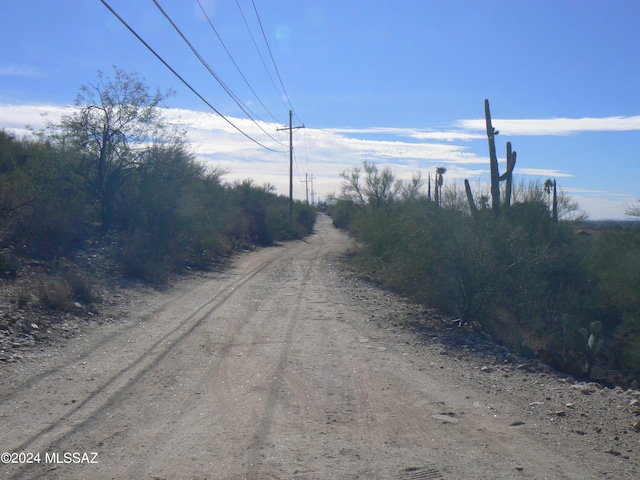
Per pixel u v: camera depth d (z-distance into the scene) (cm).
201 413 805
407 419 805
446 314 1741
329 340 1309
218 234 3466
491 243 1694
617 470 654
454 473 632
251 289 2103
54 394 862
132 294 1786
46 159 2342
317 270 2838
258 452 673
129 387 910
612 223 2680
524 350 1355
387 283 2306
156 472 614
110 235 2406
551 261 1955
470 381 1027
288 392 914
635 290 1992
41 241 1995
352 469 634
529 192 2428
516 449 707
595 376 1627
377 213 3022
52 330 1243
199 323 1448
